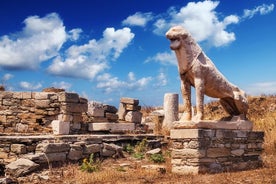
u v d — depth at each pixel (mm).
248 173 10930
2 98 17484
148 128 20562
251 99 29328
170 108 21281
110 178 10828
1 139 12922
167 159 13531
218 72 11805
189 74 11344
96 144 13938
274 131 19125
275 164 12969
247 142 12320
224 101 12508
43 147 12258
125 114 19125
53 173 11617
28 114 17172
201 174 10688
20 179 10977
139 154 14555
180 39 11195
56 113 16750
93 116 17844
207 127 11125
